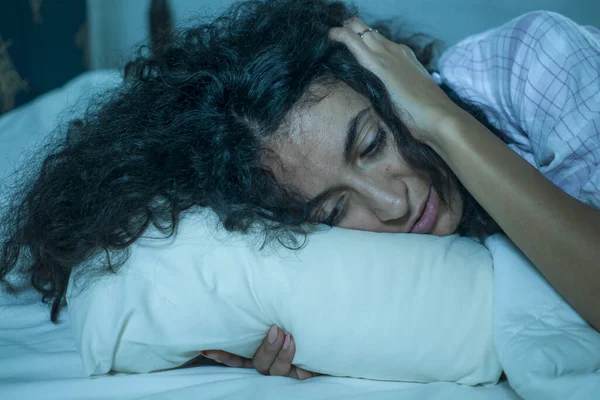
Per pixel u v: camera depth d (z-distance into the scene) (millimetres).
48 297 922
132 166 839
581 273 705
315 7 939
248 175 802
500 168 771
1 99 1818
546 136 907
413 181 838
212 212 799
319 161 796
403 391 698
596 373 635
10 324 905
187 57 930
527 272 757
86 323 724
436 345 701
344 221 857
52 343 837
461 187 873
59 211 856
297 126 793
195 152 836
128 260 752
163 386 732
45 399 693
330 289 718
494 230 884
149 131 872
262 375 775
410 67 885
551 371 634
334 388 723
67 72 2139
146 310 715
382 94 833
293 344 737
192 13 2107
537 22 940
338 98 805
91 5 2252
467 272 751
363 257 742
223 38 915
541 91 912
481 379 704
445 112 829
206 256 741
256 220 777
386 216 826
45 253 850
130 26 2289
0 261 946
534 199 742
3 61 1815
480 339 708
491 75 1012
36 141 1218
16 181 1022
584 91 886
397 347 702
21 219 925
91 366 717
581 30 931
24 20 1904
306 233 777
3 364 762
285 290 719
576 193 879
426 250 761
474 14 2164
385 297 715
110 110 934
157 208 796
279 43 840
